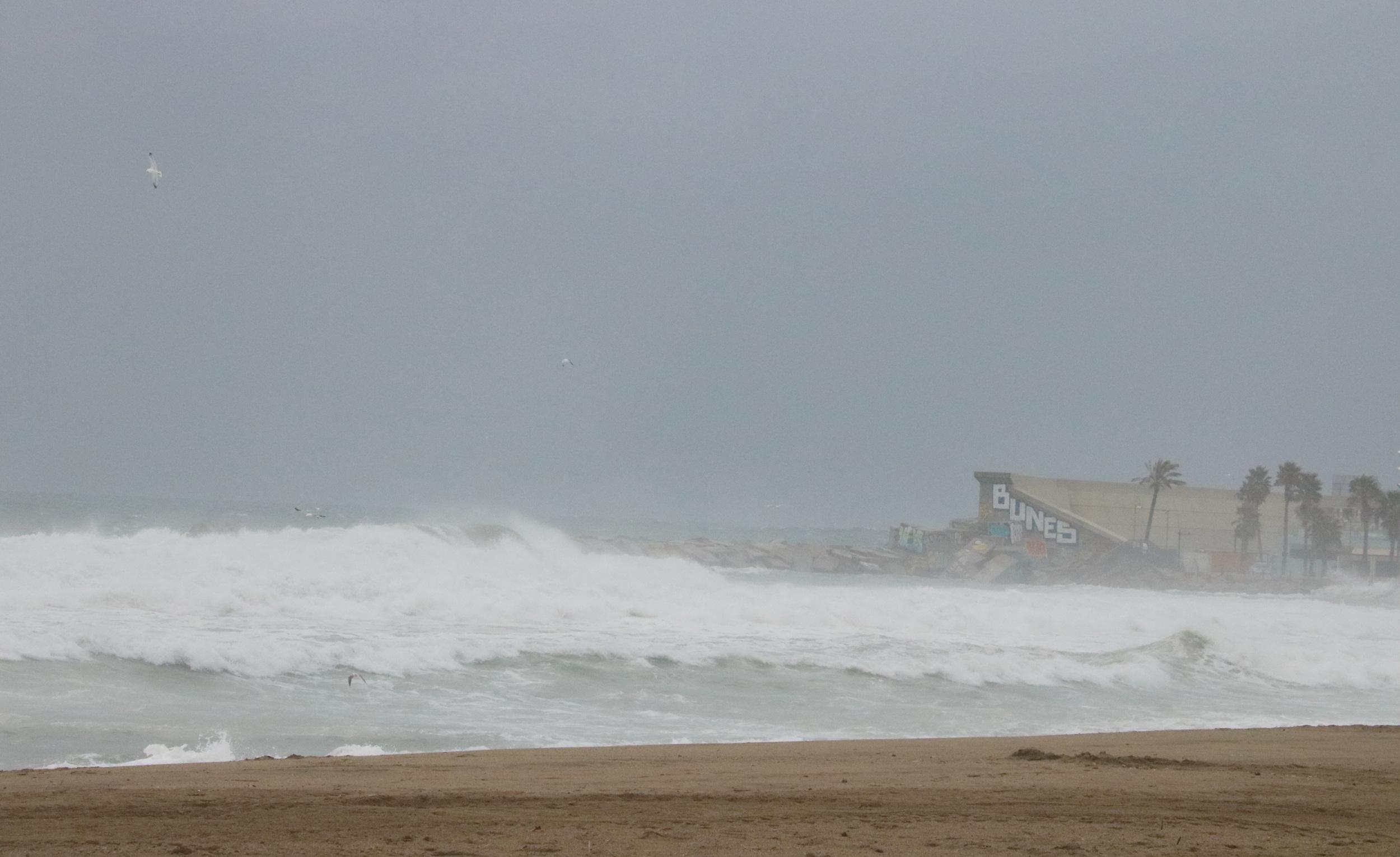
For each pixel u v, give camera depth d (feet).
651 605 205.77
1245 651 178.70
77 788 63.21
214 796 59.88
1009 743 96.58
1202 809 59.00
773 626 194.29
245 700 113.19
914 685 143.95
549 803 58.49
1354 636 246.27
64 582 175.32
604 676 136.36
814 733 113.19
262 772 72.23
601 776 71.36
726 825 51.78
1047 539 632.79
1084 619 225.35
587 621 187.62
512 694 124.88
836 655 158.30
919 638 186.09
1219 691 154.61
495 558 264.52
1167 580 592.60
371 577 201.87
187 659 125.18
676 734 109.09
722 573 566.77
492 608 187.62
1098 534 619.26
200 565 197.57
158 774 70.44
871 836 49.16
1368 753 90.27
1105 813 56.95
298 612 172.96
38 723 96.84
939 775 73.20
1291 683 164.76
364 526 305.94
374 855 43.70
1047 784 68.39
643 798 60.64
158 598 169.07
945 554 654.12
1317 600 530.27
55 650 122.31
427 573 223.51
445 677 130.62
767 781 69.10
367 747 96.07
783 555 652.89
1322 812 59.41
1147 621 225.56
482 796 60.85
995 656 162.91
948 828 51.39
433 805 57.47
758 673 144.46
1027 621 220.64
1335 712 142.51
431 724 107.55
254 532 257.14
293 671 126.72
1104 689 149.79
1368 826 55.31
